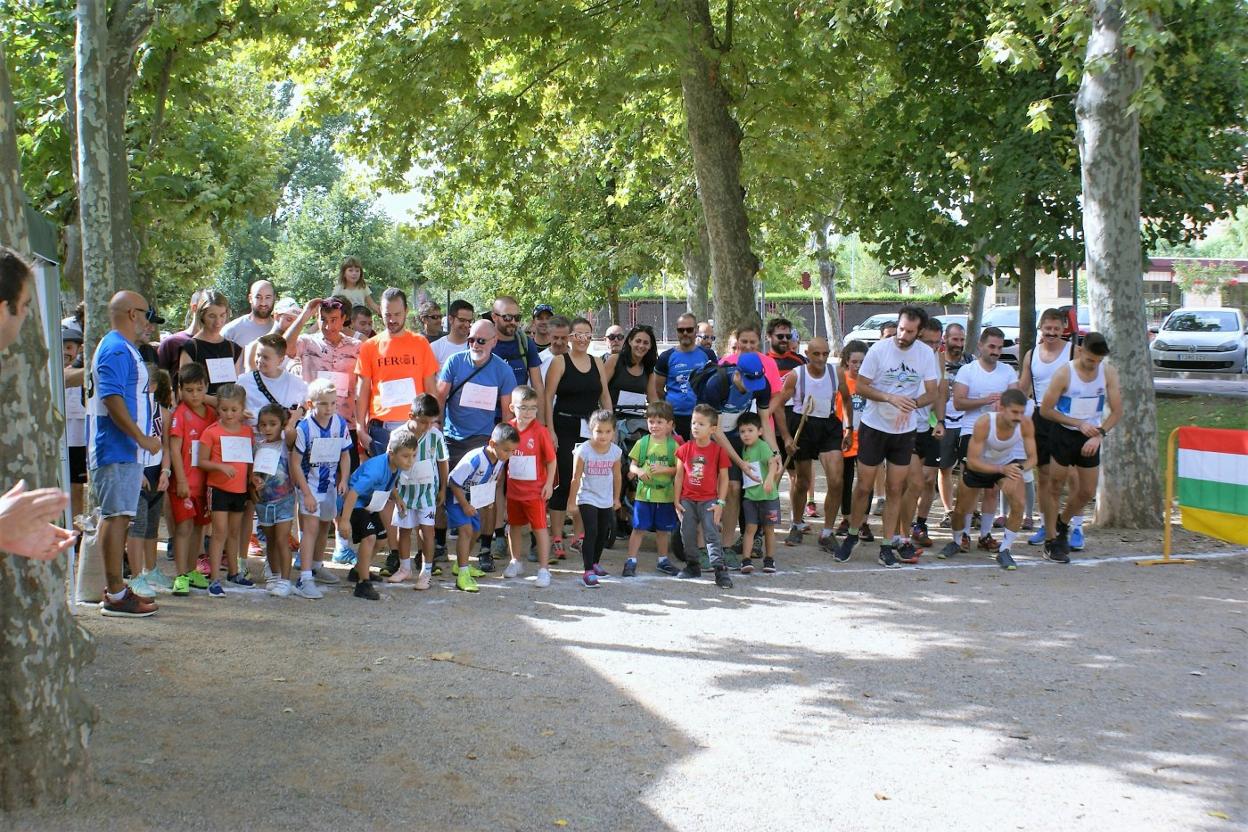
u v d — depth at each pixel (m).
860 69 16.92
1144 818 4.81
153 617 7.42
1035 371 10.50
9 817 4.18
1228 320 30.98
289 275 44.03
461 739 5.50
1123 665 6.88
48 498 2.84
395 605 8.12
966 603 8.40
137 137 17.44
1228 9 15.55
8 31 15.30
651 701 6.15
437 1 14.31
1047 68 16.34
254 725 5.53
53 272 8.34
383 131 16.05
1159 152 17.38
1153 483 11.48
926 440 10.22
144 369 7.40
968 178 18.09
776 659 6.95
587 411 10.27
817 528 11.92
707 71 14.72
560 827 4.60
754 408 9.89
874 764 5.34
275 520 8.25
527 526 11.23
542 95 16.64
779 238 27.23
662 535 9.43
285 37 14.84
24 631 4.22
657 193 28.86
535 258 32.41
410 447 8.45
